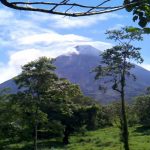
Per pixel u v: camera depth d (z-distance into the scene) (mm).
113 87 68000
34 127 67250
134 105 116875
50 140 94812
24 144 83750
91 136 98938
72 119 93375
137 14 5105
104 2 4164
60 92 65750
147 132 98188
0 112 65812
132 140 87750
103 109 116625
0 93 65875
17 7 3938
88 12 4145
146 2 4910
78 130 95875
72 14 4090
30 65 64625
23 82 64625
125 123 67312
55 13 4055
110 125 115750
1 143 75750
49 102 66062
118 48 66562
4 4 3914
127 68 67000
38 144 89938
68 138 96062
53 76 65562
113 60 66938
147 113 113938
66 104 68562
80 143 91000
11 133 66688
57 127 67375
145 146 78812
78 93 68375
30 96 64375
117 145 82750
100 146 84750
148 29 5203
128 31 5270
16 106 65188
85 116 97250
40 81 64625
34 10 3998
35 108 65000
